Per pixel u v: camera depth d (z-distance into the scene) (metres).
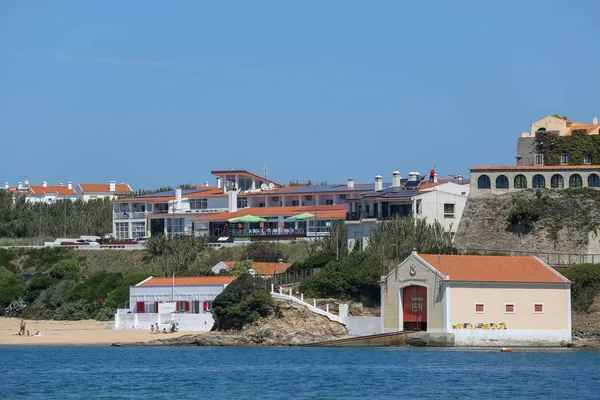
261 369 196.88
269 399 160.75
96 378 186.62
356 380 180.00
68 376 190.38
